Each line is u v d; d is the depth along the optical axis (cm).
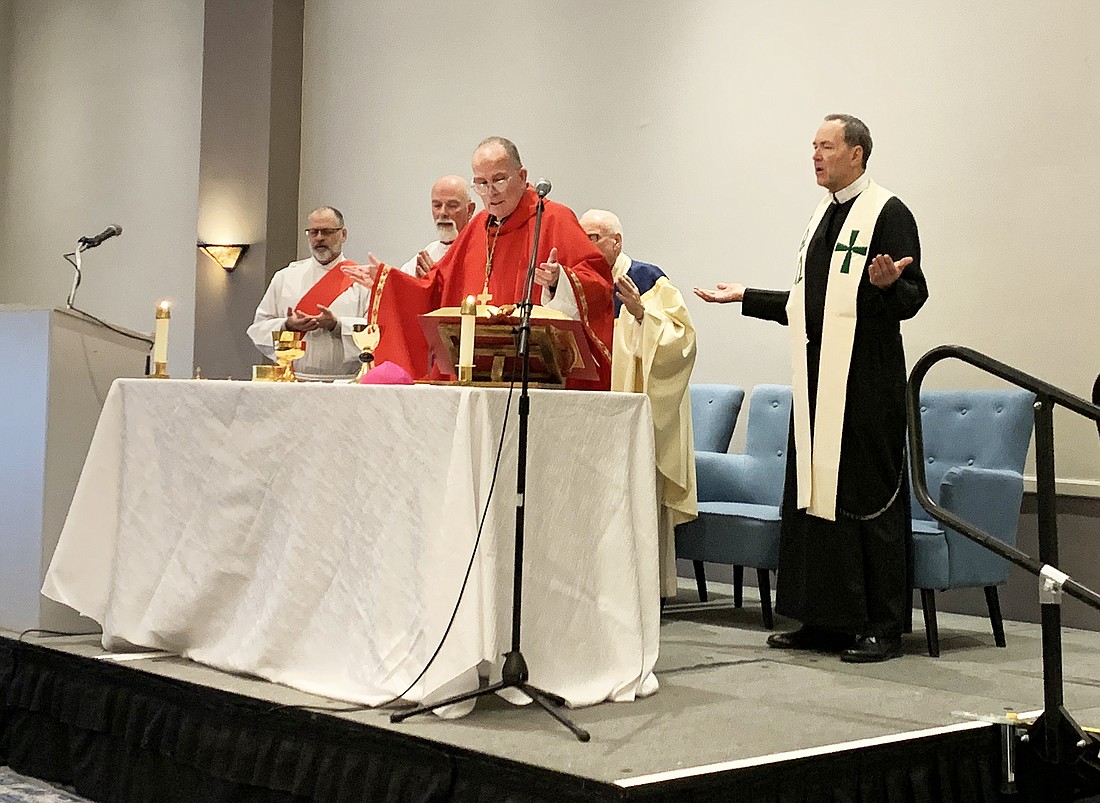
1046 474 278
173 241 900
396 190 792
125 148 933
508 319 325
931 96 552
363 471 323
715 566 630
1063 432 508
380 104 802
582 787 248
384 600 313
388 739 285
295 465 338
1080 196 507
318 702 312
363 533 322
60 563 372
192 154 892
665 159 653
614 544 334
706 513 493
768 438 545
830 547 421
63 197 973
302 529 332
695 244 638
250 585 347
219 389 357
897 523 420
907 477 424
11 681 375
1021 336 523
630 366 499
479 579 299
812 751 278
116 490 379
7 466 406
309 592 330
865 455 419
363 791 286
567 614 324
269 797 308
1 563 405
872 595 419
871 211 427
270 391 345
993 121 532
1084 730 296
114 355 421
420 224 780
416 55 782
